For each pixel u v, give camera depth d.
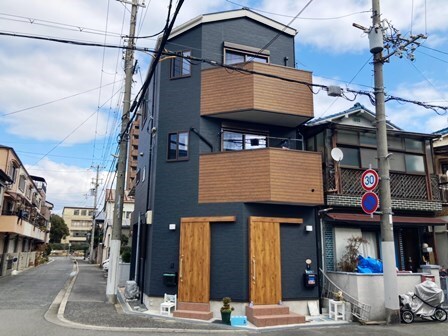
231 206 10.58
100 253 37.75
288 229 10.93
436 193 13.20
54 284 16.64
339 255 11.73
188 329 8.14
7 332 7.23
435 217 13.30
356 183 12.01
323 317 10.05
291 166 10.73
